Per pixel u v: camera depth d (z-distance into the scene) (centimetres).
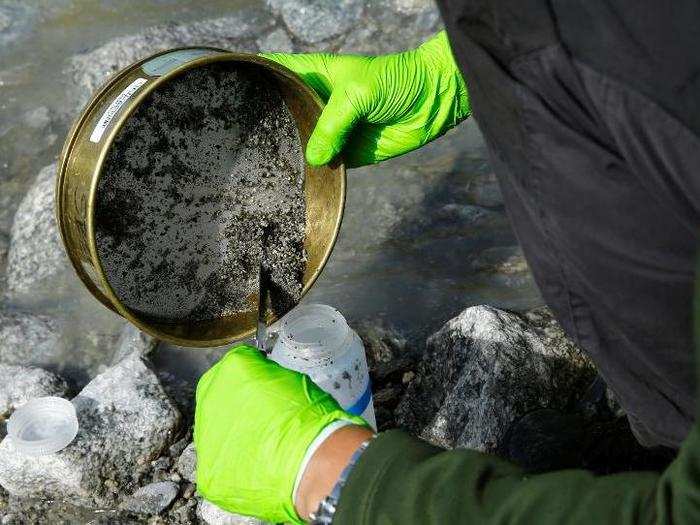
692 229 97
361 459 116
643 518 91
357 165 214
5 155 357
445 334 252
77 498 242
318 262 195
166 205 179
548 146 104
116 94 167
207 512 235
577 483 98
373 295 292
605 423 219
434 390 252
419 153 339
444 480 106
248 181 189
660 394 122
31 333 292
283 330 215
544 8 97
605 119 97
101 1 427
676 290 105
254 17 411
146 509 238
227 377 148
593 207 104
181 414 256
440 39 208
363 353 220
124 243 176
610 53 95
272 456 132
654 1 93
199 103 177
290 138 192
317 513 122
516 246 302
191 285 187
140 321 175
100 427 246
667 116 92
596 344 121
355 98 192
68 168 165
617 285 109
